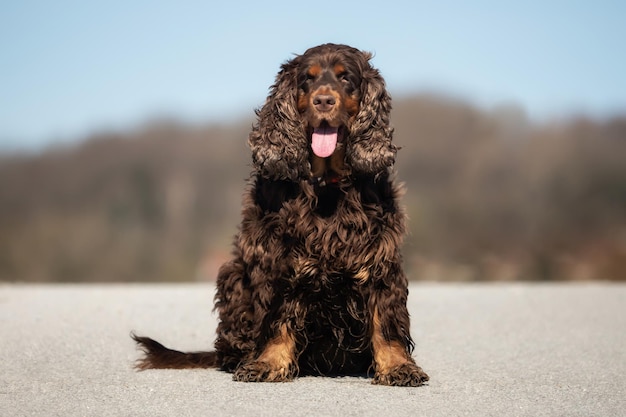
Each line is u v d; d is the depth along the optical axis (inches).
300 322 241.0
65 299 453.1
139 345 303.4
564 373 260.2
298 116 246.8
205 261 1047.0
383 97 252.1
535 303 454.9
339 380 245.9
